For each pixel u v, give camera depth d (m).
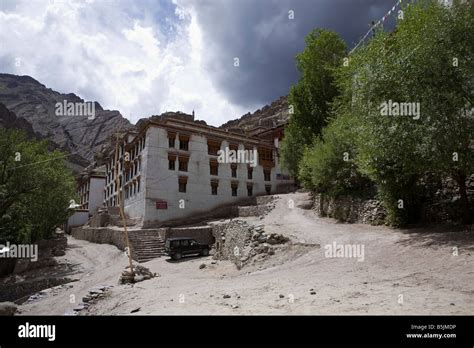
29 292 23.89
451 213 15.38
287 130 39.00
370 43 16.72
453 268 9.44
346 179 23.80
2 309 13.80
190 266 22.73
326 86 35.59
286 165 38.47
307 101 37.12
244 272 16.61
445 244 11.89
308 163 26.77
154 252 28.66
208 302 8.41
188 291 10.56
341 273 11.03
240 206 40.06
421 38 13.66
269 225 22.61
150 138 39.03
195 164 42.09
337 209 24.09
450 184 16.03
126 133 49.03
